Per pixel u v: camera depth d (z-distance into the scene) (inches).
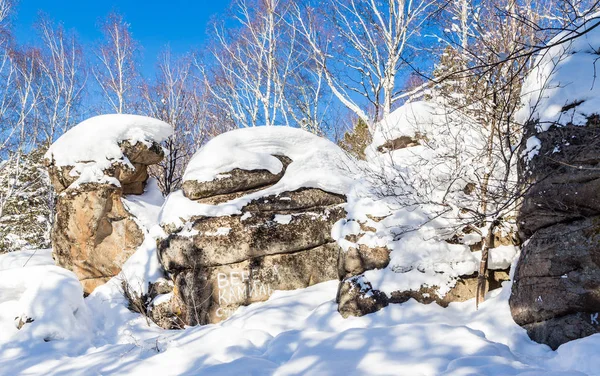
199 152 398.3
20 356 288.8
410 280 290.7
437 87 331.3
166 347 285.6
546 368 207.6
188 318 358.3
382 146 380.2
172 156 749.9
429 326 243.4
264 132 396.8
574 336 217.9
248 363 232.8
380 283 293.1
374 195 325.1
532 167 247.6
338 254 338.0
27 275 346.3
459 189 310.7
